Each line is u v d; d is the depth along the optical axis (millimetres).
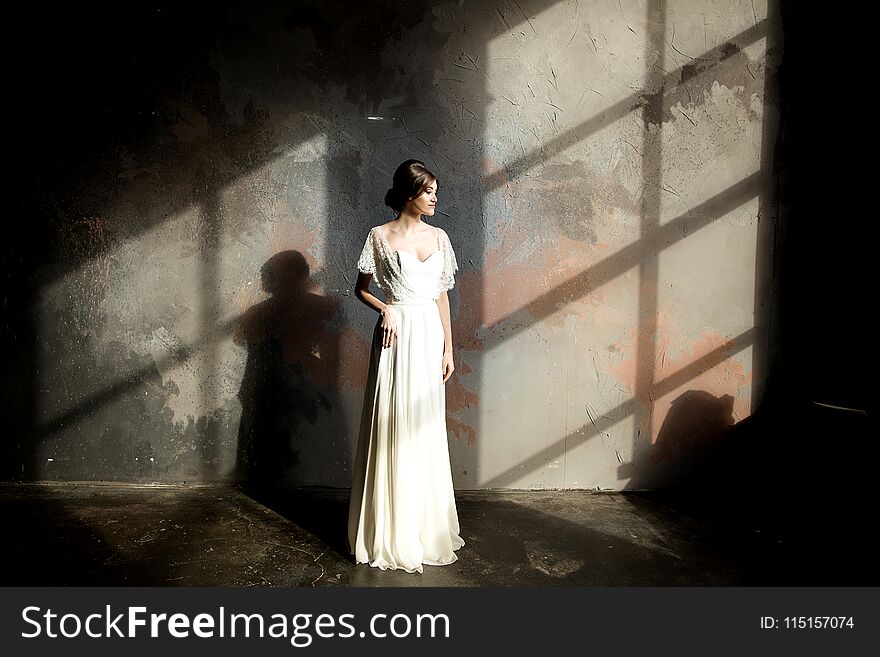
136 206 3447
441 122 3391
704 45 3406
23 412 3529
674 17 3400
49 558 2668
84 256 3469
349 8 3355
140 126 3420
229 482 3547
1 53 3389
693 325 3510
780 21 3400
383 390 2676
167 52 3391
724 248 3482
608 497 3465
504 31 3373
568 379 3504
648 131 3430
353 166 3410
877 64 3350
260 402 3508
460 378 3477
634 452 3543
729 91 3422
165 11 3381
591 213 3449
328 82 3383
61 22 3387
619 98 3414
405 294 2686
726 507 3326
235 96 3400
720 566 2617
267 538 2900
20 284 3480
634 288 3484
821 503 3229
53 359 3510
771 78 3420
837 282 3451
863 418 3148
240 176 3426
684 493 3539
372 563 2650
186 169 3432
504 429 3510
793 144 3443
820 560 2676
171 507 3268
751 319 3508
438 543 2680
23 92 3408
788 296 3494
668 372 3520
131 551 2746
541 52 3389
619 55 3406
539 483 3541
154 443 3543
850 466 3105
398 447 2635
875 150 3375
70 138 3424
